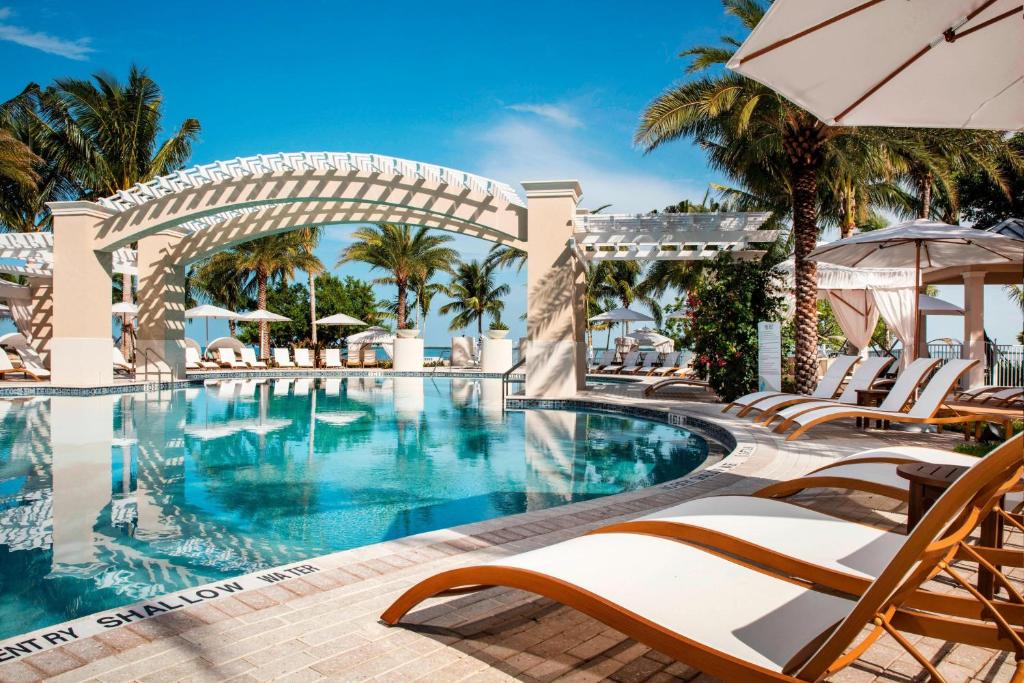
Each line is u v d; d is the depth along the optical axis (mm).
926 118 4145
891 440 8469
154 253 19875
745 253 16750
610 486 6895
